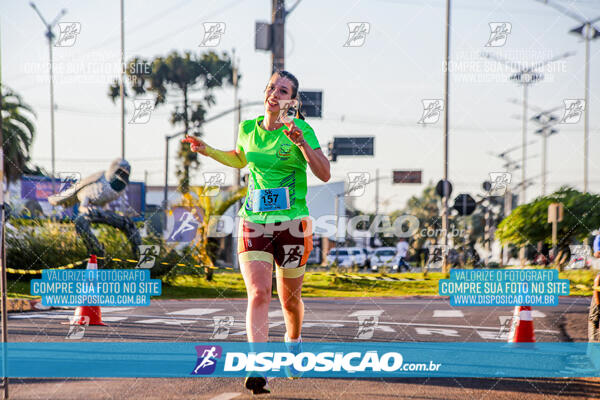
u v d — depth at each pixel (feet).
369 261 117.50
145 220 72.59
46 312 39.24
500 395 15.31
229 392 15.34
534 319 35.06
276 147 14.93
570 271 60.29
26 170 85.46
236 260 85.51
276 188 15.05
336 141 53.52
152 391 15.29
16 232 60.18
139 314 38.11
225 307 43.93
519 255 64.44
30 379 16.52
